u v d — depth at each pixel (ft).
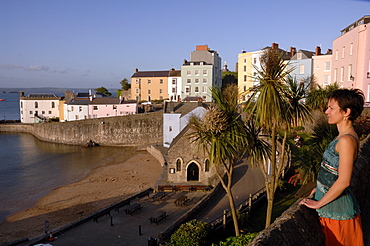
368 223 19.93
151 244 63.52
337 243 13.74
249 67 235.40
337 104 13.48
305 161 77.97
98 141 242.17
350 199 13.79
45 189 132.57
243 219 66.54
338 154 13.52
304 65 183.93
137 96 327.67
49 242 74.43
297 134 127.65
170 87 314.96
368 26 120.37
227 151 49.08
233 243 33.78
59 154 209.97
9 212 106.32
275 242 13.98
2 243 81.76
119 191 124.47
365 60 122.72
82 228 82.74
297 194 79.97
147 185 131.34
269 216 50.19
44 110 343.26
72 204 111.75
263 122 41.57
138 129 234.79
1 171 164.04
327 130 73.05
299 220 15.43
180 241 56.95
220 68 325.01
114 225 84.79
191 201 102.78
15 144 251.19
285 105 43.14
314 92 109.81
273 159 47.50
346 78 138.21
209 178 113.80
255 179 111.24
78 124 246.47
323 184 14.15
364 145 28.58
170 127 193.16
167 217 90.58
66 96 324.19
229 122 48.93
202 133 49.29
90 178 147.33
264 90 40.27
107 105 276.21
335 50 151.43
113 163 179.22
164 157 163.12
